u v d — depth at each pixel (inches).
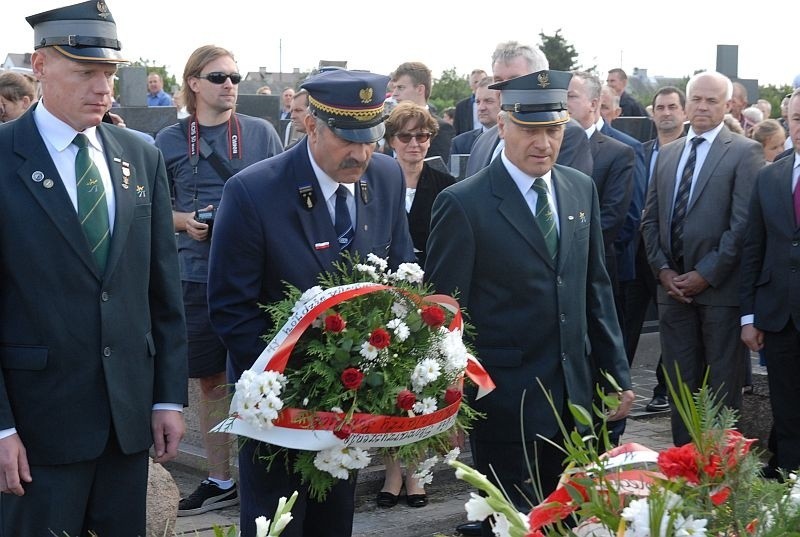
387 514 236.2
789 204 241.0
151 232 151.6
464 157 298.2
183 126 249.1
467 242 175.5
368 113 148.8
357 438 138.6
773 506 83.5
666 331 275.3
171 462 269.4
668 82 1069.8
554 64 1190.3
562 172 184.2
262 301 153.5
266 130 252.7
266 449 148.5
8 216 139.0
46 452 140.2
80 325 140.9
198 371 236.8
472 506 84.7
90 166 143.9
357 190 158.9
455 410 146.1
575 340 177.6
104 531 146.7
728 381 267.4
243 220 151.2
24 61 540.4
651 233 279.7
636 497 86.2
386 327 143.4
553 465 178.9
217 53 243.9
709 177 268.8
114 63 141.3
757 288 248.4
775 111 732.0
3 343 140.5
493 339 176.1
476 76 438.9
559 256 177.0
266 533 88.7
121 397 144.4
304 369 139.3
